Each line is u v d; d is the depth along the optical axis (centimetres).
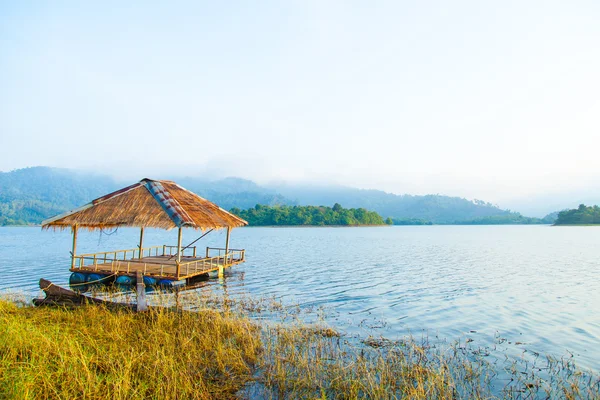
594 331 1509
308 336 1312
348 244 7138
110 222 2303
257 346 1153
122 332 1158
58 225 2369
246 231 14000
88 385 766
